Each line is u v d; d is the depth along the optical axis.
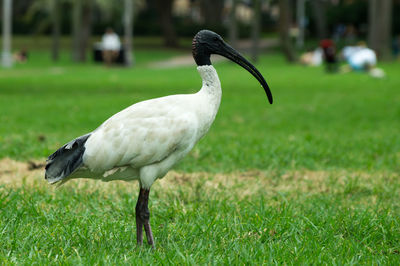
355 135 14.89
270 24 93.38
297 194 9.14
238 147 12.59
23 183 9.02
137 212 6.32
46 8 57.44
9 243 6.26
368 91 26.44
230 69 43.19
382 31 47.22
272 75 36.41
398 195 9.20
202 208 8.06
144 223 6.31
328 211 7.95
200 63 6.54
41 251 6.10
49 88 27.66
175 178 10.03
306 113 19.39
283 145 12.84
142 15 94.12
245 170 10.80
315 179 10.25
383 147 12.98
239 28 79.38
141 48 69.31
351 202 8.75
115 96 24.11
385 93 25.36
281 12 49.16
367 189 9.45
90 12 52.34
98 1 53.81
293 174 10.55
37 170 10.45
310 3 76.44
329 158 11.80
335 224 7.20
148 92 26.05
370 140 13.78
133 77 35.31
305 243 6.39
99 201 8.33
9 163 10.89
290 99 23.59
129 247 6.38
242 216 7.66
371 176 10.46
